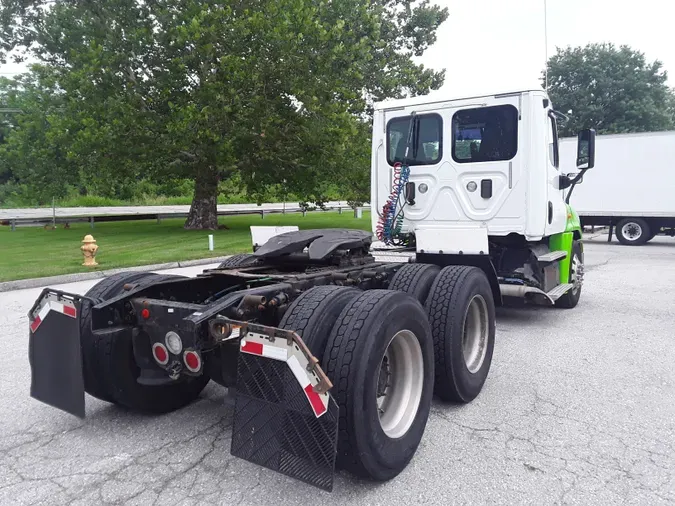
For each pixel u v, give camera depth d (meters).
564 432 3.79
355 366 2.86
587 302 8.62
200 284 4.27
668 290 9.64
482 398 4.47
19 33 22.55
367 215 31.58
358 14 23.70
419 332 3.42
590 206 19.19
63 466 3.32
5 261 12.49
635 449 3.53
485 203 6.29
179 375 3.46
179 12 19.98
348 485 3.09
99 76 18.72
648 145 18.00
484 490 3.03
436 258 5.80
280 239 4.55
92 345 3.75
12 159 25.34
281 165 21.67
